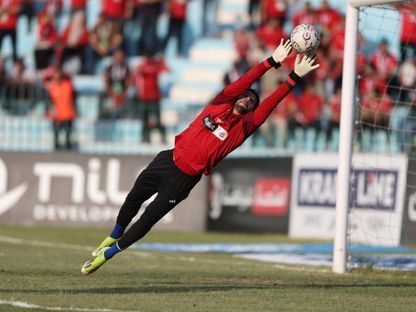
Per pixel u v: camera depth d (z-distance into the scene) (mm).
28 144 77812
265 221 64250
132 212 29391
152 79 75625
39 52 79625
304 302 27391
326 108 72562
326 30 73375
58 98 74438
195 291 29375
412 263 44125
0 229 60969
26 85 79125
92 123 77250
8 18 80875
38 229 62312
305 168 63344
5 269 34906
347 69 39719
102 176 65625
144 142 75750
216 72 82938
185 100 81938
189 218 65062
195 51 83438
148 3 81375
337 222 39625
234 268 39938
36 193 66188
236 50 76750
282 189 63969
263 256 48875
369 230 57031
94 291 28328
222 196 65188
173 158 28453
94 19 84062
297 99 72875
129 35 81875
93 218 65500
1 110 79125
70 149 75375
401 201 56875
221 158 28531
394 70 65500
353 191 48250
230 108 28234
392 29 53188
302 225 63031
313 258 47969
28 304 24438
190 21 84062
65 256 43188
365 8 40875
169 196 28594
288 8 78500
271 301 27328
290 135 72875
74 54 80125
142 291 28875
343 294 30109
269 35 75125
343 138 39688
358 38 40281
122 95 76250
